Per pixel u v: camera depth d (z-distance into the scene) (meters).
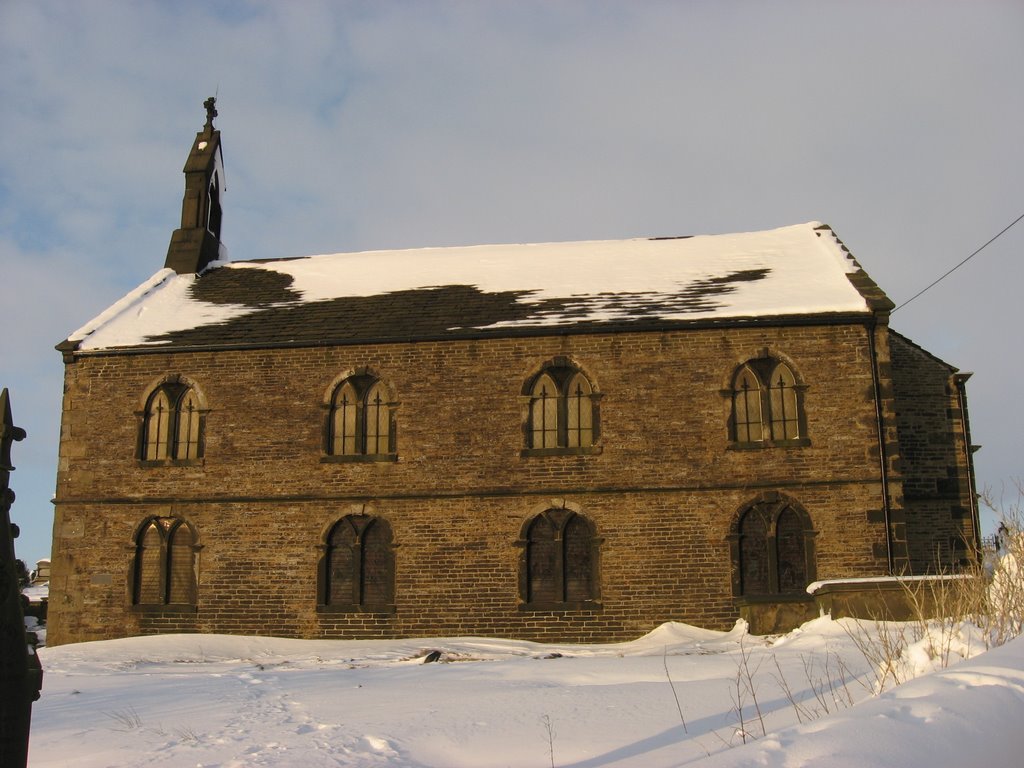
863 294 24.47
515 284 27.97
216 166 33.38
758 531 23.36
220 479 24.92
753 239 29.95
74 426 25.64
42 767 9.44
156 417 25.59
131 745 10.09
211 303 28.61
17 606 7.14
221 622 24.23
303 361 25.28
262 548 24.48
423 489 24.27
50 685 15.93
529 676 14.07
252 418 25.14
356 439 24.84
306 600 24.11
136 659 20.72
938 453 26.08
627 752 8.79
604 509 23.70
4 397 7.24
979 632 10.15
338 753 9.25
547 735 9.64
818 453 23.38
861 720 6.25
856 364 23.73
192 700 13.09
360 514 24.36
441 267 29.91
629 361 24.31
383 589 24.03
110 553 24.88
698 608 23.02
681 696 11.14
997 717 6.25
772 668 13.04
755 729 9.07
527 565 23.69
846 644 14.90
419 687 13.25
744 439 23.83
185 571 24.67
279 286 29.64
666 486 23.62
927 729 6.03
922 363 26.66
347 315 26.84
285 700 12.70
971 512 25.69
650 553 23.39
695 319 24.22
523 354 24.62
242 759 9.12
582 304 26.05
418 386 24.80
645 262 28.81
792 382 23.89
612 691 11.70
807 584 22.84
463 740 9.62
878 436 23.31
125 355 25.83
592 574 23.52
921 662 9.87
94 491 25.22
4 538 7.08
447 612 23.69
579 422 24.33
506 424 24.34
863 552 22.83
